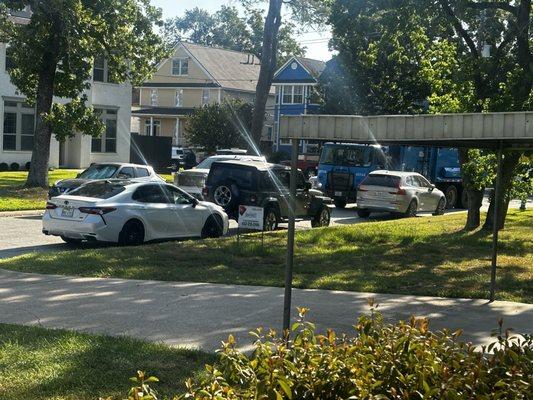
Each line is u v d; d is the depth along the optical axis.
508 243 17.88
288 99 66.31
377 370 4.26
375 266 13.90
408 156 34.00
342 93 48.97
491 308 10.38
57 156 44.59
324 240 17.66
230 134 54.31
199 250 15.05
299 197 21.25
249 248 15.41
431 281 12.38
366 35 22.44
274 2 36.19
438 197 29.25
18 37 29.30
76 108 30.06
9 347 7.27
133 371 6.56
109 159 47.81
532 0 20.62
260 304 10.06
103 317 9.02
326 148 31.28
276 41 36.81
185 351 7.23
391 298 10.88
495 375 4.29
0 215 22.80
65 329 8.21
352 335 8.30
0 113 41.41
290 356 4.45
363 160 30.62
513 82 19.03
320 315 9.44
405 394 3.99
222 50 72.88
